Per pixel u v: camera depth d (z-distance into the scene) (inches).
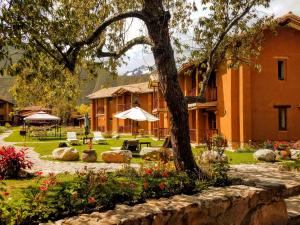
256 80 1029.8
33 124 2568.9
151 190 284.8
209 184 327.3
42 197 244.2
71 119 3016.7
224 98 1065.5
